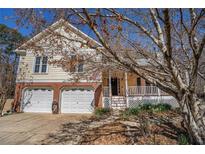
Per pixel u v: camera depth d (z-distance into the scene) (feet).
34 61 51.52
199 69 27.94
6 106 61.36
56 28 19.79
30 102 49.80
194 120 18.49
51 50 25.46
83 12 14.58
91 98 48.47
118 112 43.86
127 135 23.53
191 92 18.24
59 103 48.52
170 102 48.73
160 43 17.11
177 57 25.66
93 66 25.11
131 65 18.15
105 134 24.44
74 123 33.47
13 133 26.30
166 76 20.43
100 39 16.29
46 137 24.09
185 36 23.65
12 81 55.06
